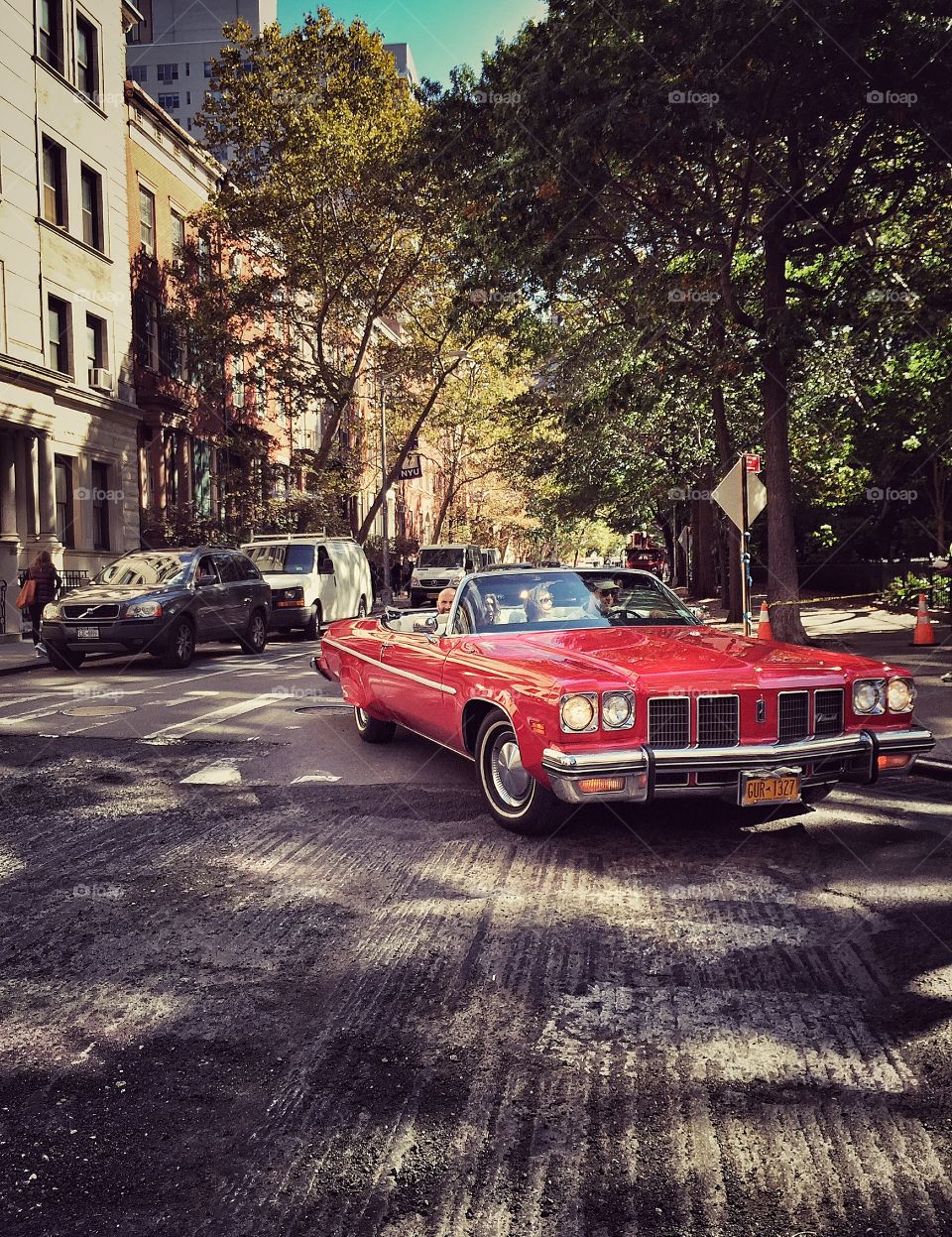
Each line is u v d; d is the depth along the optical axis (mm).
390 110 30859
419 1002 3447
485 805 6336
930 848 5180
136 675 14812
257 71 31359
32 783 7148
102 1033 3252
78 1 27203
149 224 32688
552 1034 3191
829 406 24406
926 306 16281
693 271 14922
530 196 14711
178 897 4609
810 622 21812
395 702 7535
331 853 5297
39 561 18984
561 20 13992
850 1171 2441
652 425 26891
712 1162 2486
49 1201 2373
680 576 51625
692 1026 3227
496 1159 2516
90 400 26703
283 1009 3410
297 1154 2549
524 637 6395
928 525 28422
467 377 43656
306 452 35188
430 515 82062
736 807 6137
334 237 31797
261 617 19109
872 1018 3256
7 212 23594
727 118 12758
